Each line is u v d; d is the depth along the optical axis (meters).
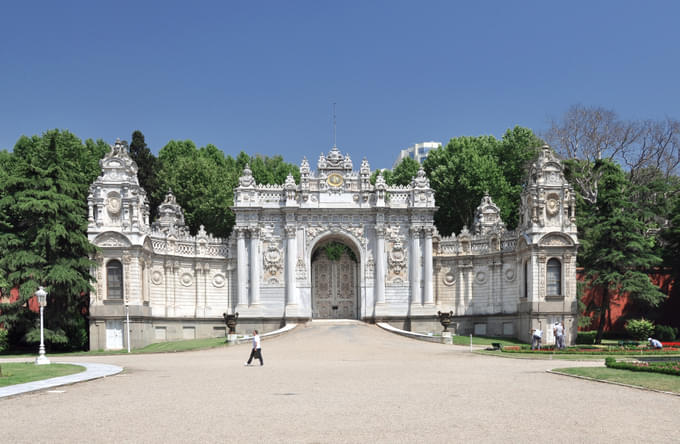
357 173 84.00
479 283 81.75
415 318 81.19
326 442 18.38
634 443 18.23
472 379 33.50
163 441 18.64
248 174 82.62
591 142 95.00
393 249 82.81
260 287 81.25
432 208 82.50
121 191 72.31
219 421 21.50
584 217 78.62
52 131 90.38
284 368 41.41
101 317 69.81
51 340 64.50
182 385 31.81
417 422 21.12
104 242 70.88
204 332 80.56
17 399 27.16
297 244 81.81
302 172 82.75
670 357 45.69
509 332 77.94
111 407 24.69
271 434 19.41
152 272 76.75
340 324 80.00
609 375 33.25
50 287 63.16
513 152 103.12
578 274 79.62
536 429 20.00
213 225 97.50
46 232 63.78
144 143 100.69
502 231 80.62
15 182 65.94
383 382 32.38
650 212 81.69
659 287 72.75
